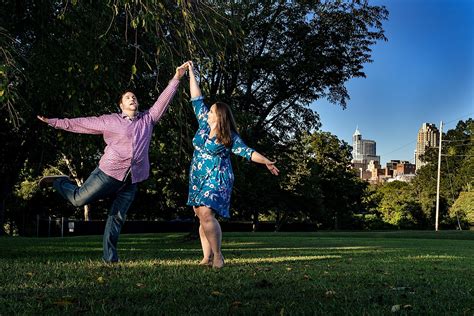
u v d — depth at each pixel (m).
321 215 38.66
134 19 5.91
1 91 5.27
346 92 17.77
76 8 6.79
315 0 16.03
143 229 37.66
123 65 7.89
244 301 3.24
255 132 16.91
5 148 10.23
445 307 3.28
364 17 16.47
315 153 47.06
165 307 2.99
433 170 66.44
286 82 16.72
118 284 3.85
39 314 2.76
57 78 7.01
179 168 13.81
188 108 8.44
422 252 9.76
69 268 4.97
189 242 15.62
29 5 7.17
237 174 14.66
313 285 4.03
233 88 15.71
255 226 38.31
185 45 7.24
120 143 5.59
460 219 54.19
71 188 5.73
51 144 9.95
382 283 4.37
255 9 15.53
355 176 50.12
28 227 39.81
